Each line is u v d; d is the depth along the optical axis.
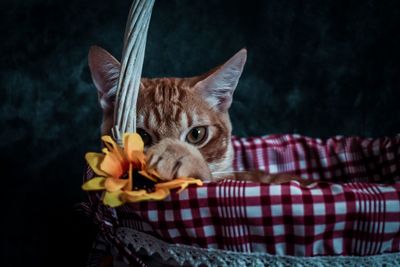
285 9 0.73
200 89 0.52
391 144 0.59
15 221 0.68
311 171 0.65
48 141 0.70
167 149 0.43
